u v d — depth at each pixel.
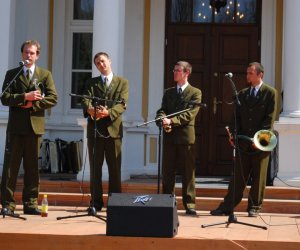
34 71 8.30
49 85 8.31
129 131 12.00
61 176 11.16
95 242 6.86
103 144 8.74
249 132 8.55
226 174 12.06
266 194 9.55
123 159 11.15
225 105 12.16
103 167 10.16
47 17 12.43
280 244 6.67
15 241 6.96
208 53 12.21
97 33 10.34
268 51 12.05
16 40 11.31
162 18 12.23
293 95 9.99
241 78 12.16
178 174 11.51
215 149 12.10
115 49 10.34
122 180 10.72
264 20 12.07
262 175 8.57
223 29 12.21
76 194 9.60
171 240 6.78
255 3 12.20
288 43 10.05
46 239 6.94
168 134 8.66
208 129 12.12
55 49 12.48
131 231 6.85
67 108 12.48
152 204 6.86
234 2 12.21
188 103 8.39
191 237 6.84
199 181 10.72
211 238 6.80
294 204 9.13
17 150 8.31
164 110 8.73
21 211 8.79
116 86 8.75
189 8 12.27
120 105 8.66
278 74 12.02
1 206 8.88
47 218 8.19
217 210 8.70
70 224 7.70
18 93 8.23
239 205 9.17
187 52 12.24
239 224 7.86
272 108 8.50
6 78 8.31
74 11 12.57
